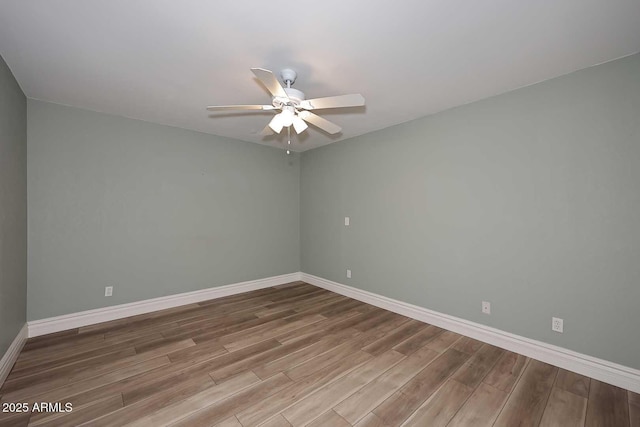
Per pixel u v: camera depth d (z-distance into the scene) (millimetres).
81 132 2875
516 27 1614
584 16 1517
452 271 2824
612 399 1789
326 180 4320
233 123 3369
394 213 3365
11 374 2016
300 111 2201
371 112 2955
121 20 1557
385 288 3467
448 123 2855
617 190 1929
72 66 2057
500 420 1624
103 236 3006
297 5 1439
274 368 2139
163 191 3408
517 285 2389
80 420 1585
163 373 2057
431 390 1887
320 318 3148
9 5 1425
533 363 2221
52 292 2725
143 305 3256
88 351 2365
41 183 2662
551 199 2209
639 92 1850
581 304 2076
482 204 2602
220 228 3904
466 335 2707
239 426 1562
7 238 2035
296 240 4789
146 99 2656
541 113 2262
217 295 3875
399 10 1476
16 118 2258
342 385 1936
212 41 1758
